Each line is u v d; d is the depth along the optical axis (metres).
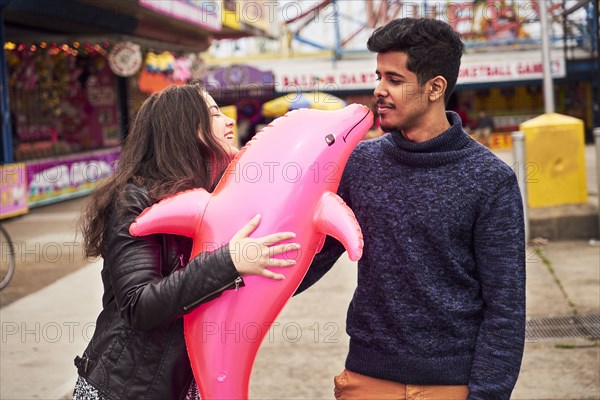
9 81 15.03
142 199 1.96
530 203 8.09
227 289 1.84
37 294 6.60
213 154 2.06
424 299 1.98
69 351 4.94
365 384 2.07
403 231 2.00
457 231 1.97
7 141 12.41
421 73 1.98
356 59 25.31
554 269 6.70
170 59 17.20
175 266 2.00
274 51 27.11
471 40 23.50
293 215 1.89
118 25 15.02
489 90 25.48
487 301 1.97
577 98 25.11
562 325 5.11
